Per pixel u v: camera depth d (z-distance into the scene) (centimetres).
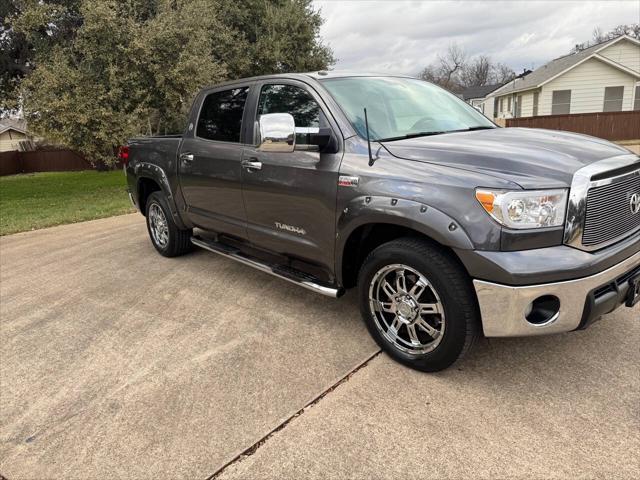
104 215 913
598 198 251
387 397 269
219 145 424
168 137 521
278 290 439
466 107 406
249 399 274
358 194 295
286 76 372
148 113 1247
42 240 725
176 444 240
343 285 336
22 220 902
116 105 1189
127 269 531
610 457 217
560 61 2809
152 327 376
